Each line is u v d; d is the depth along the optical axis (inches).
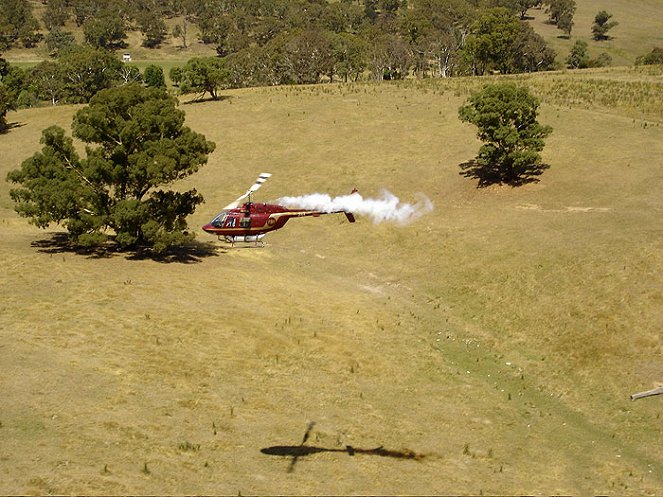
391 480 1034.1
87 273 1771.7
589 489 1096.8
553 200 2285.9
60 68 5339.6
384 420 1235.9
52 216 1861.5
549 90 3567.9
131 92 1924.2
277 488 971.3
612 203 2181.3
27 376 1198.9
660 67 4382.4
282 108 3550.7
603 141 2714.1
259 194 2625.5
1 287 1612.9
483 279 1902.1
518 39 5054.1
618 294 1675.7
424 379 1438.2
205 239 2292.1
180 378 1279.5
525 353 1568.7
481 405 1352.1
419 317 1754.4
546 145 2746.1
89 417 1093.8
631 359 1475.1
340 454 1094.4
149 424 1101.1
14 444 992.9
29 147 3248.0
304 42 5265.8
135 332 1440.7
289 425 1168.8
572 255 1882.4
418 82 4023.1
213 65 3887.8
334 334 1584.6
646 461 1197.1
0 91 3560.5
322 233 2358.5
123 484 928.9
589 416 1337.4
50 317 1462.8
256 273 1982.0
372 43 5895.7
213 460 1026.7
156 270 1871.3
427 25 6663.4
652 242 1846.7
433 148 2891.2
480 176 2571.4
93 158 1861.5
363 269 2090.3
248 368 1368.1
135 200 1884.8
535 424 1300.4
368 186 2613.2
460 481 1061.8
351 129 3186.5
